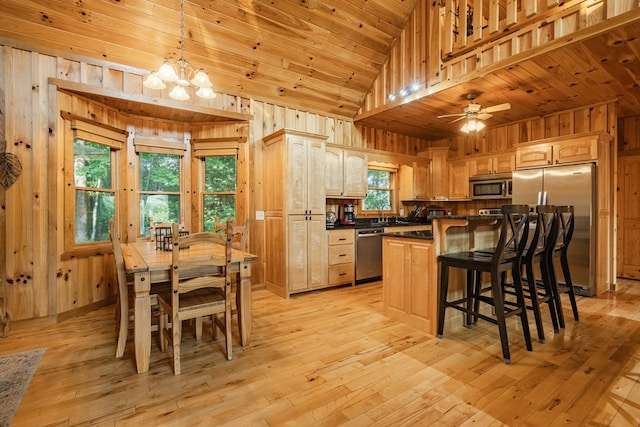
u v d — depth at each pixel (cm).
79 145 334
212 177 430
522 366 214
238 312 251
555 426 155
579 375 202
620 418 160
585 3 271
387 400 177
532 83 359
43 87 295
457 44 367
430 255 270
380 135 566
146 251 266
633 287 430
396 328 284
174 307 206
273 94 432
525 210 235
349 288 437
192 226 420
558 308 282
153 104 352
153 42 329
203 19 328
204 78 246
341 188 473
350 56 433
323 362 221
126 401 176
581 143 387
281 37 372
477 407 170
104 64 324
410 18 429
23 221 286
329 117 498
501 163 505
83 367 214
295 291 392
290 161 391
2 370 210
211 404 174
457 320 285
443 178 585
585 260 383
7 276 280
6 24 275
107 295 358
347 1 371
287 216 387
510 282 342
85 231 341
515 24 314
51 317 297
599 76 341
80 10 284
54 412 166
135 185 387
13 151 282
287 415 164
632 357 226
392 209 605
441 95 400
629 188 483
